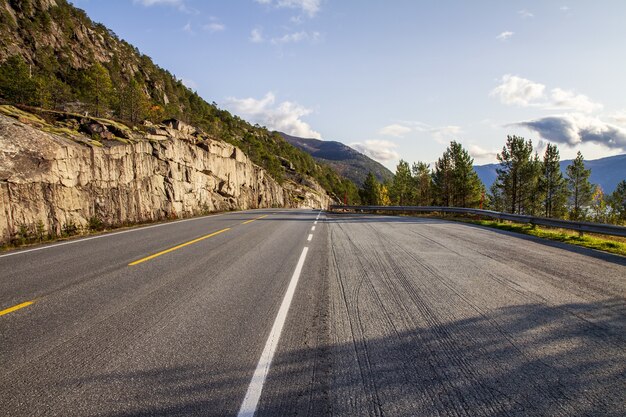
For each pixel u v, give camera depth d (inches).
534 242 431.5
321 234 490.9
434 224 679.1
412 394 103.1
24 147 459.8
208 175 1233.4
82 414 93.3
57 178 507.5
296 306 181.0
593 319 163.8
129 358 123.6
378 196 3449.8
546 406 97.7
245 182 1732.3
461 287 217.0
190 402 98.4
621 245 416.5
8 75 1443.2
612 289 214.7
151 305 180.4
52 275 241.4
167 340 138.6
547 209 1857.8
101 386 106.1
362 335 145.2
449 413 94.3
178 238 433.1
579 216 1882.4
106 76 1657.2
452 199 2212.1
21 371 114.5
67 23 4549.7
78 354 126.3
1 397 100.3
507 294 202.7
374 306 181.5
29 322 156.0
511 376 113.3
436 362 122.4
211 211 1146.0
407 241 420.8
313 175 6486.2
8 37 3491.6
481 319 163.2
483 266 278.4
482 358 125.5
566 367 119.4
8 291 202.8
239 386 106.7
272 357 125.3
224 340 139.0
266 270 261.3
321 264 284.2
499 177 1820.9
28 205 448.1
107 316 164.2
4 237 406.0
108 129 759.1
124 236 451.2
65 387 105.6
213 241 409.4
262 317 164.7
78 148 565.9
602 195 2138.3
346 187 6235.2
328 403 98.6
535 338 142.6
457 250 355.6
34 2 4237.2
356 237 458.3
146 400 99.3
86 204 569.0
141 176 759.1
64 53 4089.6
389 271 260.1
